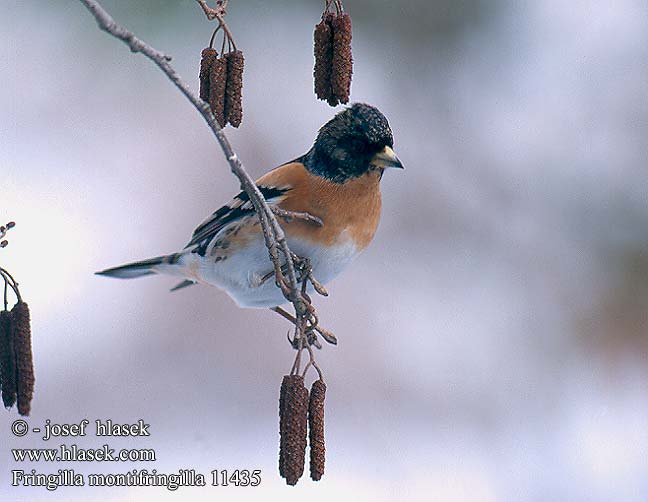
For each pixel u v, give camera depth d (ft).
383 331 42.14
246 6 45.96
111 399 39.11
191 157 46.50
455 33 45.65
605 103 46.62
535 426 39.65
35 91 46.39
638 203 44.80
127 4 41.91
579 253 44.42
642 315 43.24
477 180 45.32
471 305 43.19
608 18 47.93
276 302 26.45
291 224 24.79
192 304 42.22
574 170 45.47
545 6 47.60
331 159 24.82
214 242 25.91
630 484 36.22
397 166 24.48
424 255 44.14
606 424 39.75
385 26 45.14
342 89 19.75
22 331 19.60
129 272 28.19
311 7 46.55
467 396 40.81
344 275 43.11
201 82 19.17
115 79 47.01
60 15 46.50
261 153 46.16
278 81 46.78
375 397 40.75
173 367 40.83
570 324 43.04
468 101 46.03
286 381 19.07
